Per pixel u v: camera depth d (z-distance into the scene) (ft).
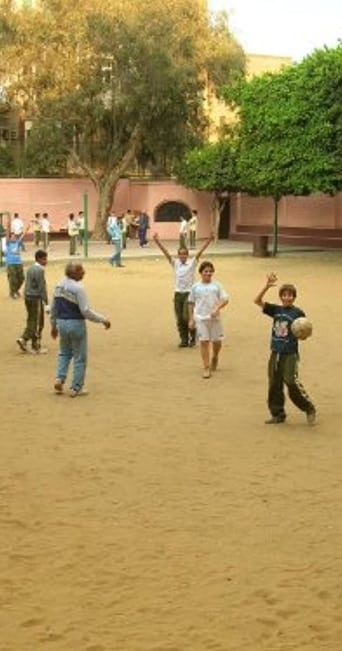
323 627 19.13
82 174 159.74
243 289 87.71
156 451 32.94
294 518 25.95
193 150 145.38
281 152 115.24
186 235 129.70
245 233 158.71
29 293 52.54
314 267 111.65
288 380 36.04
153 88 137.69
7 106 147.54
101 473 30.19
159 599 20.44
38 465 31.12
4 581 21.45
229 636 18.67
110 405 40.37
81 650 18.03
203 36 145.69
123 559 22.81
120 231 110.52
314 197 148.15
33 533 24.67
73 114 141.18
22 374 47.24
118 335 60.18
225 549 23.52
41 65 138.82
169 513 26.32
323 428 36.32
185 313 54.75
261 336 59.67
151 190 158.81
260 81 119.96
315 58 114.42
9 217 124.98
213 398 41.86
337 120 112.47
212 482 29.32
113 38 135.44
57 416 38.24
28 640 18.48
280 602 20.31
